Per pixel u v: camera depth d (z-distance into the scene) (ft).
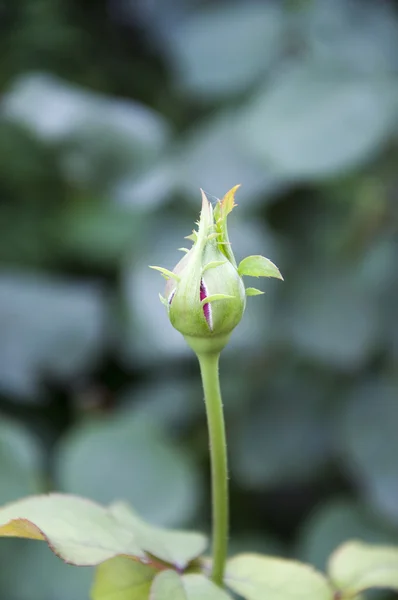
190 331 1.17
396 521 2.13
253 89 2.57
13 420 2.43
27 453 2.01
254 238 2.20
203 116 2.96
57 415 2.55
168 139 2.39
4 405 2.50
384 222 2.36
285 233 2.48
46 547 2.00
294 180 2.21
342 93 2.18
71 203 2.66
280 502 2.59
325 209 2.49
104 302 2.49
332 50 2.40
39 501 1.22
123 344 2.36
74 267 2.76
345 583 1.30
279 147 2.13
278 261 2.22
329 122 2.14
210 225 1.16
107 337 2.43
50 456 2.44
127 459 2.15
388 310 2.26
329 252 2.39
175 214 2.35
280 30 2.59
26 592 1.95
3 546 1.99
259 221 2.33
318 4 2.58
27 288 2.39
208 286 1.16
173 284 1.18
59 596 1.95
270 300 2.18
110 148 2.27
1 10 3.06
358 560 1.32
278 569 1.26
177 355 2.19
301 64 2.29
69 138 2.25
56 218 2.67
